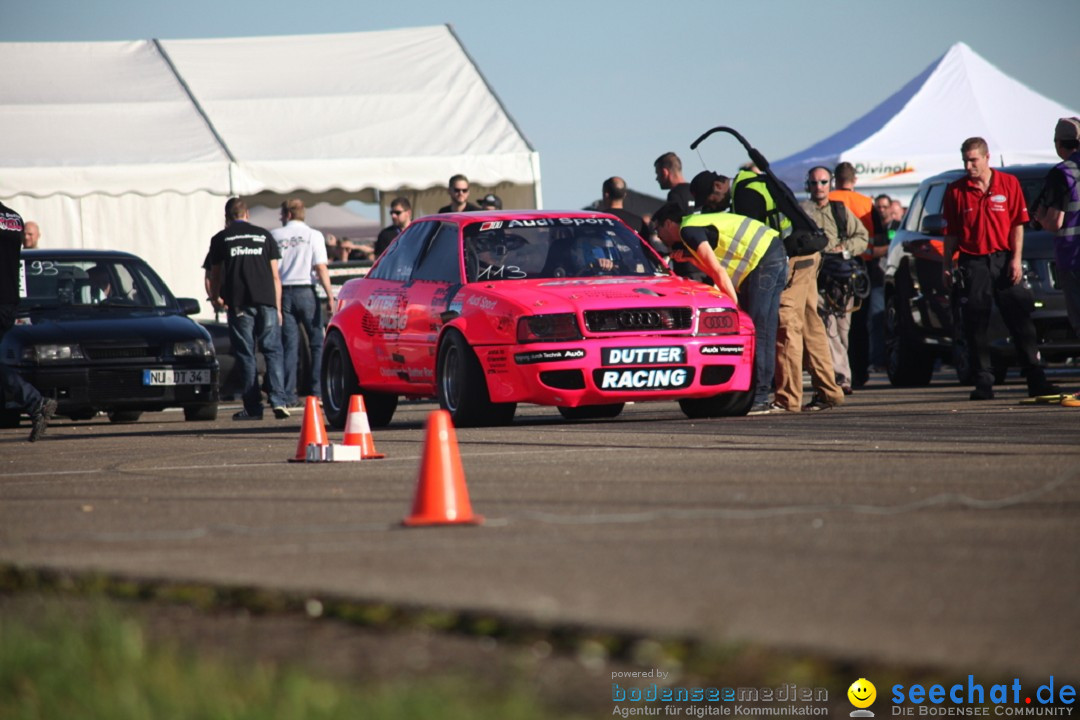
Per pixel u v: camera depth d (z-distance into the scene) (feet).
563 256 132.98
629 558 52.90
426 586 48.08
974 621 41.65
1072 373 202.90
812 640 39.55
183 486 84.02
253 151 254.27
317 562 53.93
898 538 56.13
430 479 63.52
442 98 278.05
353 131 263.90
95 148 249.55
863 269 164.25
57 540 62.49
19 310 166.71
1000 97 270.87
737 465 84.64
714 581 48.03
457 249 132.05
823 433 105.50
